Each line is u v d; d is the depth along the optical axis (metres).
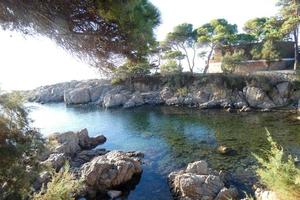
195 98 49.50
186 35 57.78
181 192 16.53
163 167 21.28
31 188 10.18
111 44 6.08
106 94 60.75
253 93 43.62
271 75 44.03
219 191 15.95
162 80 56.94
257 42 53.81
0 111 9.53
